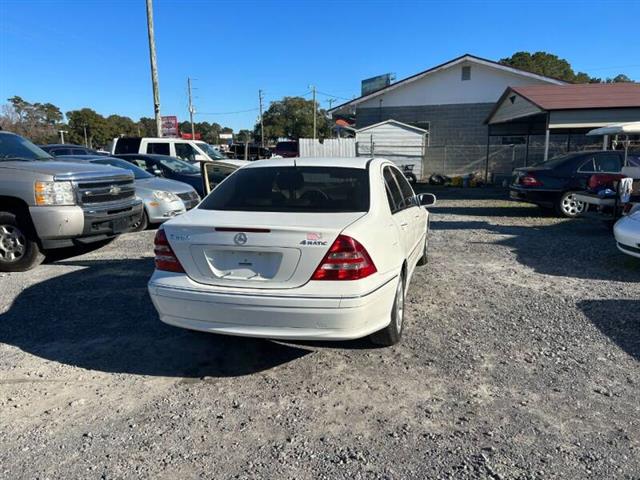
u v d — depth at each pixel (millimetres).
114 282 6059
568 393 3369
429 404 3254
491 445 2805
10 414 3182
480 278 6234
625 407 3191
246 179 4355
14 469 2645
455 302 5277
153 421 3102
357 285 3330
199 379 3648
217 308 3434
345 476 2570
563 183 11672
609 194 9070
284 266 3354
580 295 5484
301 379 3629
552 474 2553
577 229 10070
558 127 13695
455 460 2682
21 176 6387
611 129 9008
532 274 6418
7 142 7523
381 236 3688
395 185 4906
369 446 2820
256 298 3336
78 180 6598
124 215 7336
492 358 3918
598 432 2922
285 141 32125
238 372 3752
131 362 3918
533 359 3893
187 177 12422
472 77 23750
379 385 3520
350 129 27094
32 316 4902
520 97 16641
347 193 4039
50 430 3006
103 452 2791
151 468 2652
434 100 24375
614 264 6914
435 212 13094
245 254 3445
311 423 3062
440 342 4230
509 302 5270
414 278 6242
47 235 6359
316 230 3328
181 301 3525
